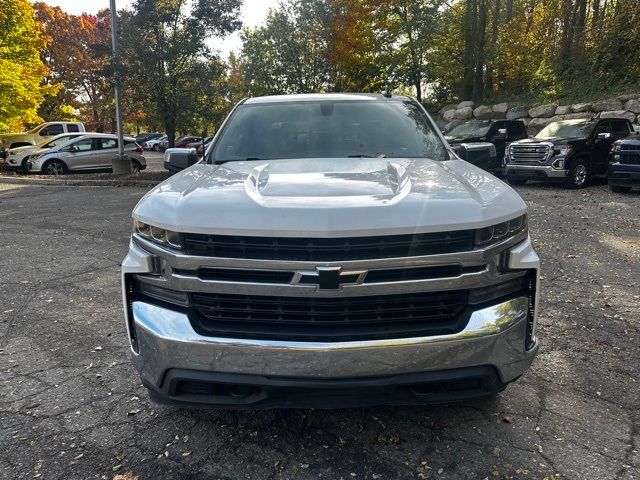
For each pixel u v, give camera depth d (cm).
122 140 1897
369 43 2681
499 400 316
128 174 1877
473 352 238
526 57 2644
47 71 3025
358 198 239
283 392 239
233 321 241
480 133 1658
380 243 226
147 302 255
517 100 2433
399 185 261
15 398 328
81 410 313
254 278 233
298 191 251
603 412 302
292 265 226
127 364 374
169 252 240
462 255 233
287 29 2644
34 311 483
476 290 242
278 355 231
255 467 258
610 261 620
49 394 333
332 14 2573
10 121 2541
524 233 258
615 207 1023
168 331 241
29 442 281
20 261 667
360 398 240
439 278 233
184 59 1653
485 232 237
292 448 273
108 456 269
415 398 244
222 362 236
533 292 259
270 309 237
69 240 794
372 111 407
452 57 2783
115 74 1650
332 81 2772
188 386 251
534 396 320
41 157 1912
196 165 361
